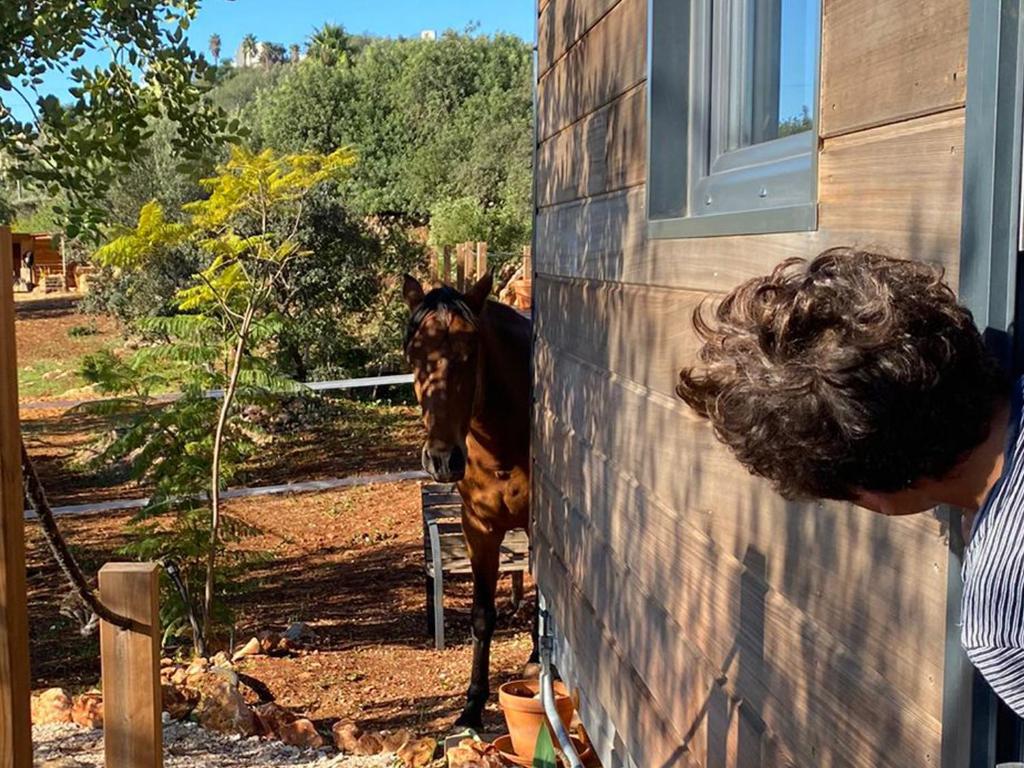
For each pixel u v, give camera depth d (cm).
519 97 3378
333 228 1552
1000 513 106
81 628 761
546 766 353
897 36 150
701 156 262
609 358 340
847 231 166
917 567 146
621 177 320
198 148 452
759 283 123
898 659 151
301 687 630
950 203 138
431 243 2452
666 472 271
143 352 730
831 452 112
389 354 1686
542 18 496
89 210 414
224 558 730
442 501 785
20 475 221
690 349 246
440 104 3419
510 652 702
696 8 263
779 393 113
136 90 430
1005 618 104
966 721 130
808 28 213
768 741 201
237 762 448
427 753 452
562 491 434
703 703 244
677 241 257
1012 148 125
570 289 415
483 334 528
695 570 247
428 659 686
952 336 111
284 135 3359
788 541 191
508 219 2466
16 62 372
